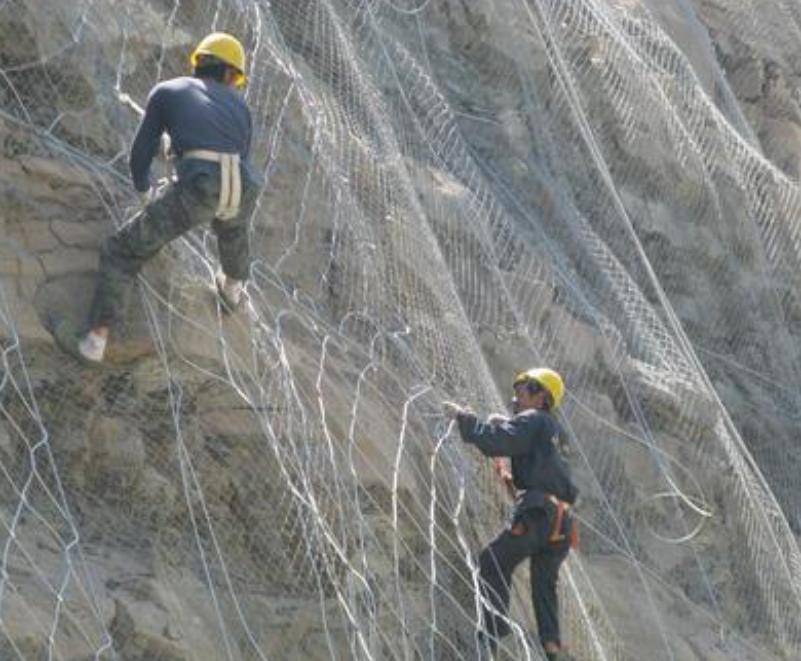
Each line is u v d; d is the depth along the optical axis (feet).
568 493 81.46
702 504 105.70
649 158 126.52
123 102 77.36
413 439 83.82
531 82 118.83
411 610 78.89
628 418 104.53
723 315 128.36
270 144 86.22
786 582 108.47
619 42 127.65
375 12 109.50
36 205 72.84
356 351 84.74
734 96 152.46
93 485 70.13
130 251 69.26
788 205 140.46
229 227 71.46
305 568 74.84
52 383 69.97
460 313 93.35
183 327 74.18
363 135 95.04
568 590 87.51
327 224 87.35
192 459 73.10
